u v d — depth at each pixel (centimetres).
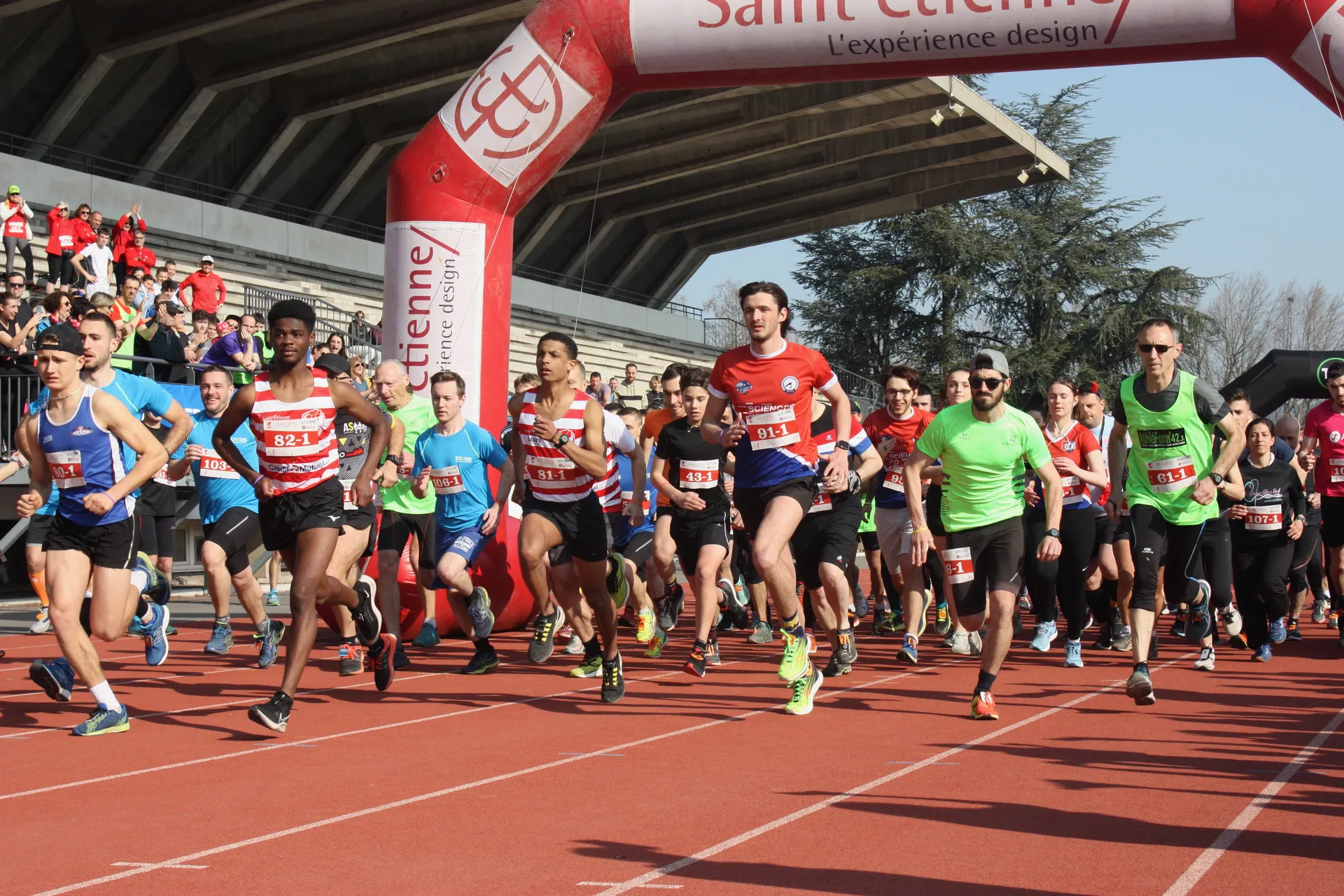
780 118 3203
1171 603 1051
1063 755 575
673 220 4044
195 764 554
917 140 3384
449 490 847
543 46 1116
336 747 595
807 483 682
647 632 952
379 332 2228
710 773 534
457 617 871
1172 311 4741
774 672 881
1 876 381
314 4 2591
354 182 3241
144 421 793
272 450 627
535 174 1147
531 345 3219
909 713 699
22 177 2125
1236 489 838
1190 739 616
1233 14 993
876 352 5050
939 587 1046
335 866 391
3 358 1292
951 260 4869
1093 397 984
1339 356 1934
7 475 698
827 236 5203
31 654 959
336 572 813
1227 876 379
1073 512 906
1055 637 1072
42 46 2542
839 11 1054
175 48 2738
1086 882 372
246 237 2509
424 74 2891
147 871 386
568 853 405
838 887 368
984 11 1028
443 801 481
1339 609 1047
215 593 880
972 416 673
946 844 416
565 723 664
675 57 1102
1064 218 5009
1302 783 513
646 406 2550
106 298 1040
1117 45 1024
